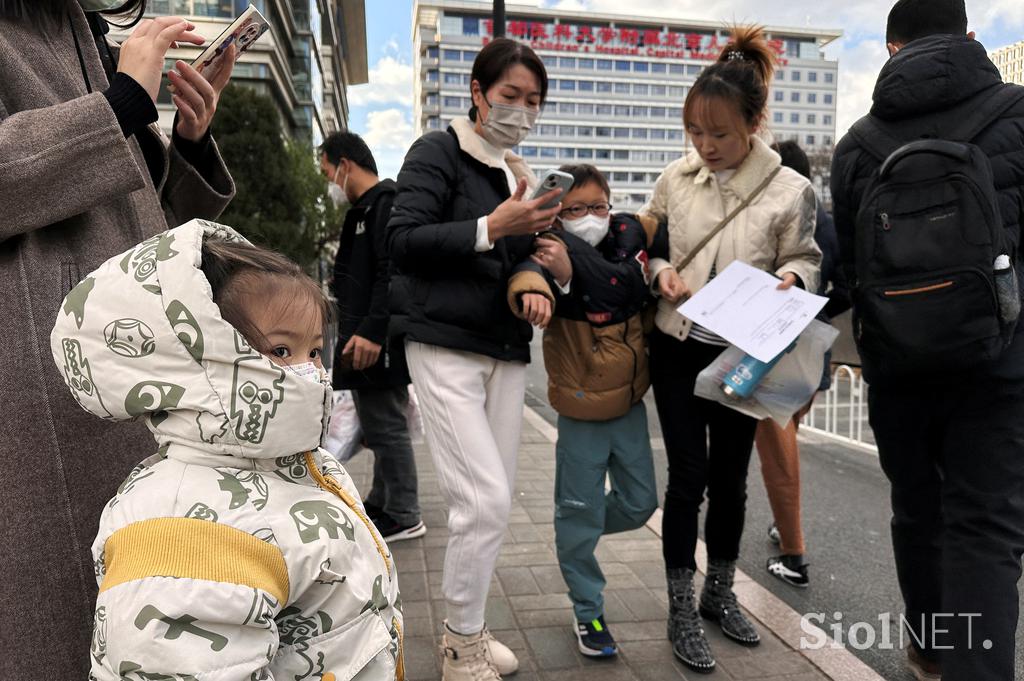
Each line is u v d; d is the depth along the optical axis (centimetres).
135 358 96
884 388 221
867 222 204
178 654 85
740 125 237
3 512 104
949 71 200
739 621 271
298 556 99
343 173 349
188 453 101
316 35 4744
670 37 13325
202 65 148
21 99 114
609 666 251
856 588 335
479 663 219
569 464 252
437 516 407
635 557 353
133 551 91
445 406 213
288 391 99
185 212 160
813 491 497
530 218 199
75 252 119
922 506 231
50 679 106
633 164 13312
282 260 114
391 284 228
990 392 193
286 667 101
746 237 252
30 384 108
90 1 135
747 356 234
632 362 244
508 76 216
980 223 185
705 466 259
